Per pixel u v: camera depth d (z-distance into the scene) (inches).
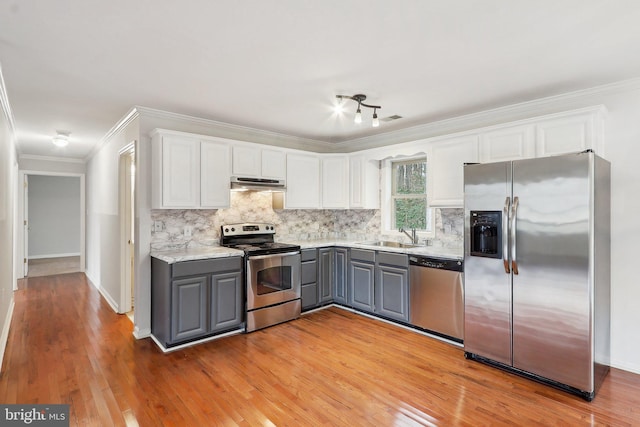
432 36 82.3
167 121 145.9
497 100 129.1
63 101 130.1
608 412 87.5
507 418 85.4
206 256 133.0
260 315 148.2
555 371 98.7
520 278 105.1
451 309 130.5
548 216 99.3
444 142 143.5
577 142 109.3
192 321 129.8
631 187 109.3
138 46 87.0
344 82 111.6
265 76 106.3
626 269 110.2
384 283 155.8
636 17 74.0
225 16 73.4
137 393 96.6
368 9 71.0
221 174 149.9
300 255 166.1
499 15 73.5
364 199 182.5
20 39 83.0
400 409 89.5
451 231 156.8
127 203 169.9
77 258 347.9
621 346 111.3
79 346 129.7
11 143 165.3
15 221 219.5
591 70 102.0
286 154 175.6
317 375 107.5
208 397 94.8
